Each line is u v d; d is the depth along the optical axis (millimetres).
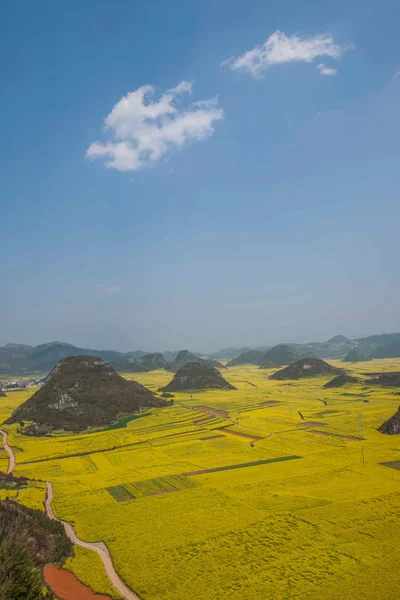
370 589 52969
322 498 83625
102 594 54531
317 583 54688
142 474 106125
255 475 101000
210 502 83875
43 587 54719
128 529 72938
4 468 115875
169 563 61312
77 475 108125
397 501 80750
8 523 68750
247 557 62031
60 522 76750
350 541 65688
